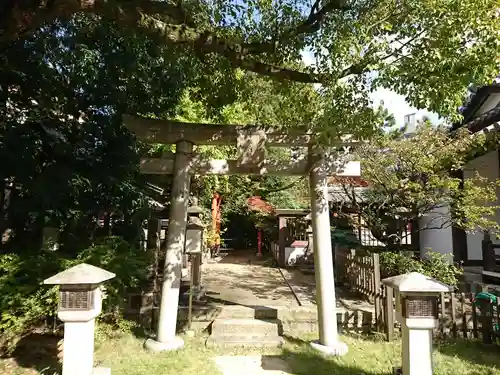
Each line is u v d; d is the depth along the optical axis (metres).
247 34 4.57
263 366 4.34
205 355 4.63
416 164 6.34
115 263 4.89
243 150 5.04
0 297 4.10
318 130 4.27
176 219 5.10
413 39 3.53
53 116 5.97
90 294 3.46
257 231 16.41
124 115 5.17
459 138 6.46
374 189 7.38
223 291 7.45
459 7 3.09
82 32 5.66
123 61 5.89
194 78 5.58
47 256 4.71
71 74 5.74
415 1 3.28
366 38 3.37
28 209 5.56
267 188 14.07
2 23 3.24
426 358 3.25
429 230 8.20
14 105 5.68
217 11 4.29
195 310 5.79
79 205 6.24
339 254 8.38
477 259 8.81
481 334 5.08
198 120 8.10
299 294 7.12
